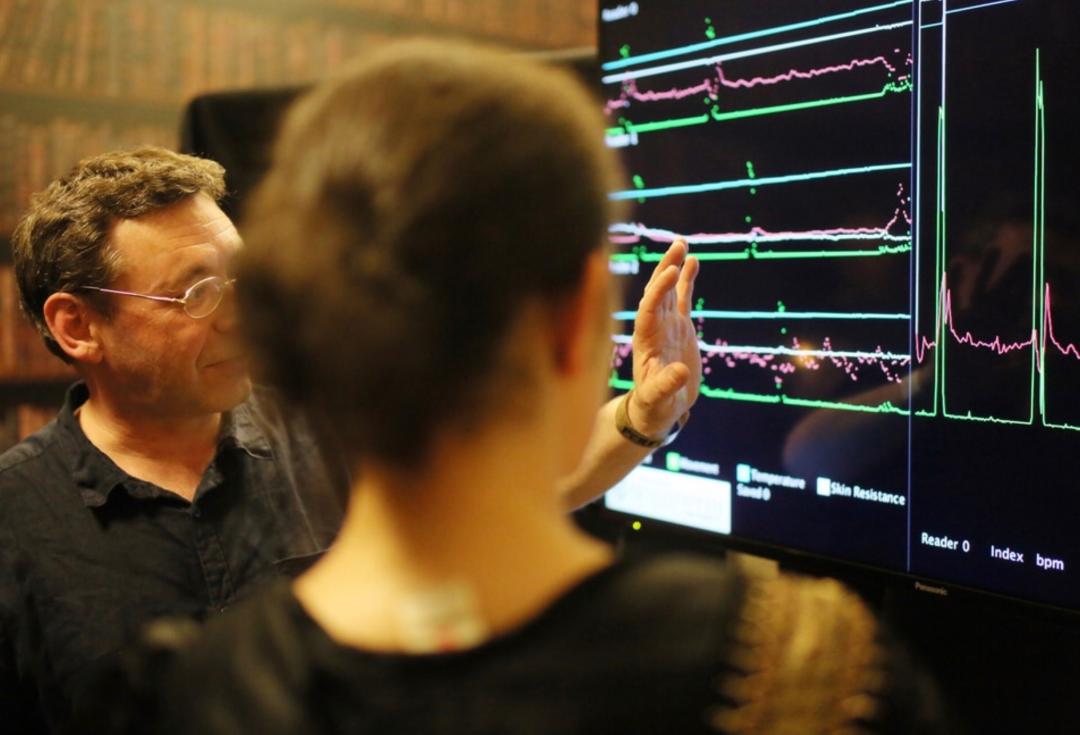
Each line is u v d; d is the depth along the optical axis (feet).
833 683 1.55
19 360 8.64
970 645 4.24
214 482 4.50
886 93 4.11
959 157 3.89
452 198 1.47
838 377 4.36
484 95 1.55
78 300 4.28
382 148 1.51
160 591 4.35
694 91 4.82
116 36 9.02
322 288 1.50
